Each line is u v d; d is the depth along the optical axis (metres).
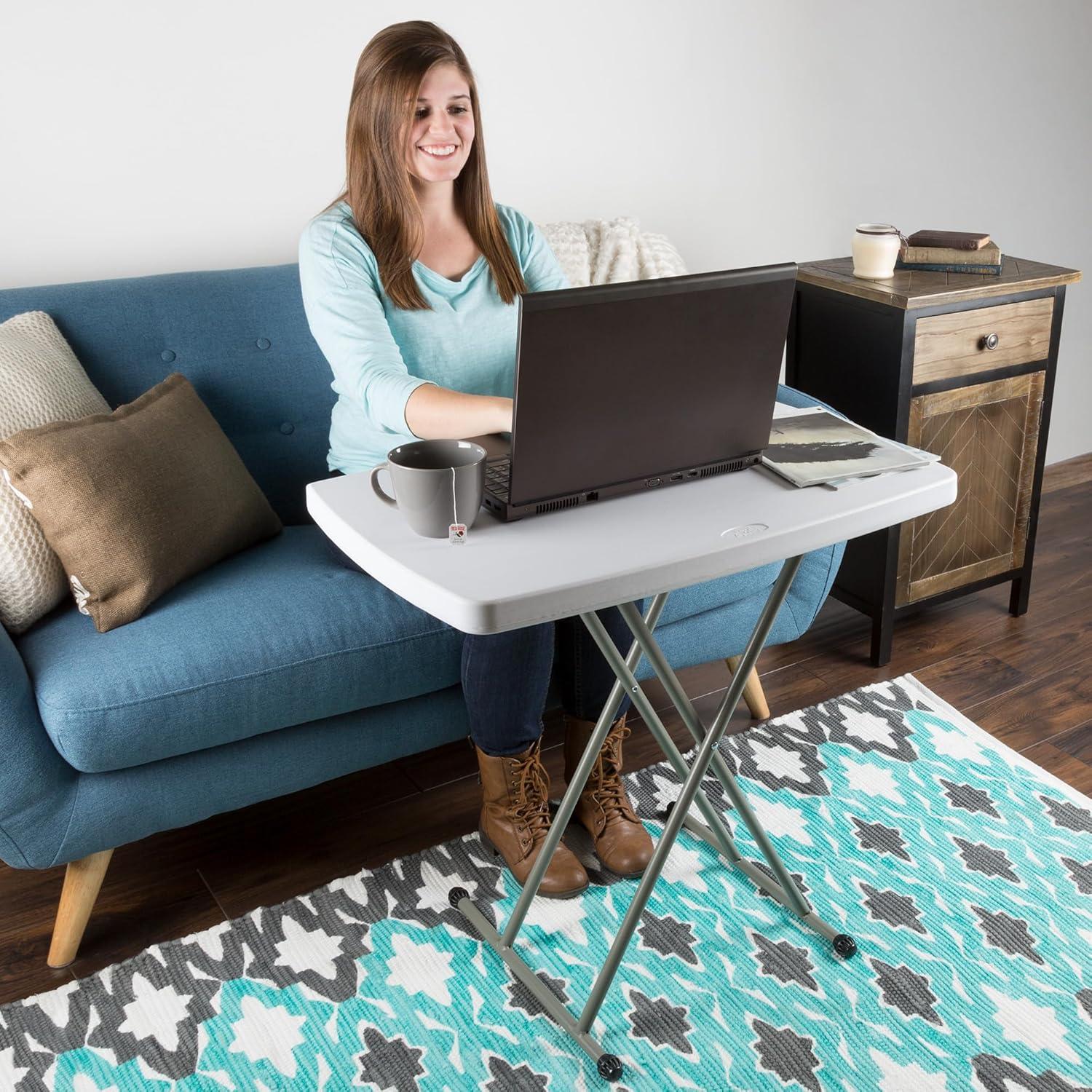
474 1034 1.54
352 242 1.77
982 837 1.89
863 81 2.99
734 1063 1.48
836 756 2.11
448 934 1.71
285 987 1.62
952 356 2.34
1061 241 3.55
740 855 1.79
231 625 1.69
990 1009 1.55
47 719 1.55
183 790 1.67
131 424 1.83
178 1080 1.47
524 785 1.79
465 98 1.78
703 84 2.77
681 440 1.32
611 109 2.67
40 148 2.10
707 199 2.88
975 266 2.43
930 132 3.16
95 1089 1.46
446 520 1.22
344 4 2.30
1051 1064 1.46
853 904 1.75
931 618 2.68
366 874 1.83
